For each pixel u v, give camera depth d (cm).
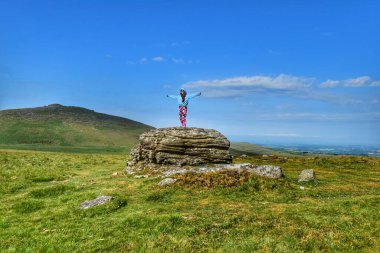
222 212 2283
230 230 1978
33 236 2066
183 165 4281
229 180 3116
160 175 3656
